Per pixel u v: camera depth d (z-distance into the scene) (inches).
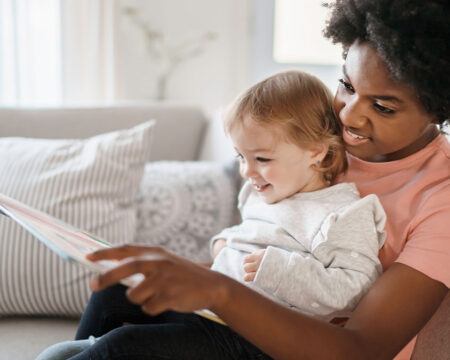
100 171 52.1
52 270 46.9
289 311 25.7
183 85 124.0
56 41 87.3
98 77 90.9
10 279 46.5
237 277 33.7
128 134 55.7
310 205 34.0
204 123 77.5
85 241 28.2
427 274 28.7
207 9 120.8
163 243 57.0
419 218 31.0
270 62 120.0
